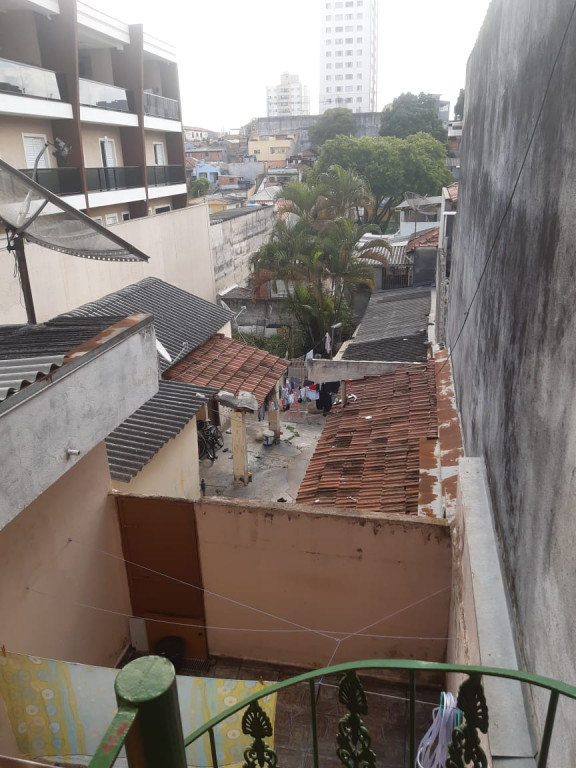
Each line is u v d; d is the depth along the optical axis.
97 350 4.72
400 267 23.27
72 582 5.80
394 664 1.69
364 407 10.15
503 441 4.19
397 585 5.93
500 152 5.02
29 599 5.20
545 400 2.99
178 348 13.73
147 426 9.59
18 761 1.63
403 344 14.91
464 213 8.23
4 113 13.71
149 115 20.12
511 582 3.64
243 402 12.62
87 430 4.66
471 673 1.64
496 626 3.54
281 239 21.28
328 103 110.81
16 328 5.52
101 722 4.47
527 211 3.72
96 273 14.96
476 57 7.30
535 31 3.66
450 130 19.20
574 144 2.64
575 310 2.53
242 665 6.67
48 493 5.39
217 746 4.29
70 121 16.05
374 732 5.69
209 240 22.14
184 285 20.25
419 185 37.16
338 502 7.23
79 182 16.56
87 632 6.09
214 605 6.59
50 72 15.01
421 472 7.06
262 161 63.41
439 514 6.07
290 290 23.53
